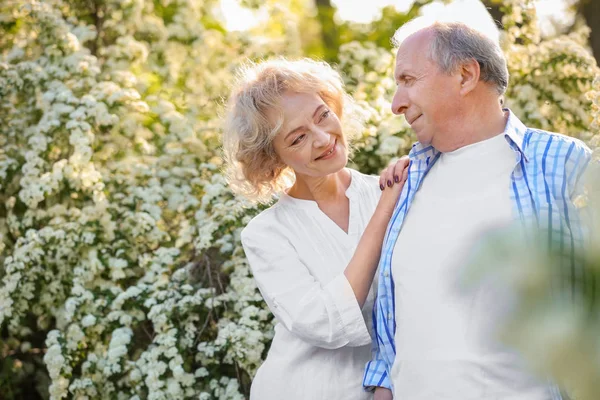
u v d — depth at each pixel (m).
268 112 2.02
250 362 3.03
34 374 3.98
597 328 0.52
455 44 1.72
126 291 3.32
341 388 2.05
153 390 3.12
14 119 4.06
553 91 3.73
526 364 0.54
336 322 1.93
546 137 1.72
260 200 2.27
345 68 3.80
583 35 4.38
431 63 1.74
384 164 3.37
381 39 6.32
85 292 3.39
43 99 3.75
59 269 3.62
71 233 3.49
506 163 1.74
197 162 3.83
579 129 3.71
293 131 2.00
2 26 4.27
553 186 1.64
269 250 2.10
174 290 3.25
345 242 2.09
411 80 1.77
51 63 4.02
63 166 3.59
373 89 3.64
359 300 1.93
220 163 3.82
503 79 1.77
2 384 3.87
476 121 1.76
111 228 3.52
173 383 3.14
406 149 3.45
